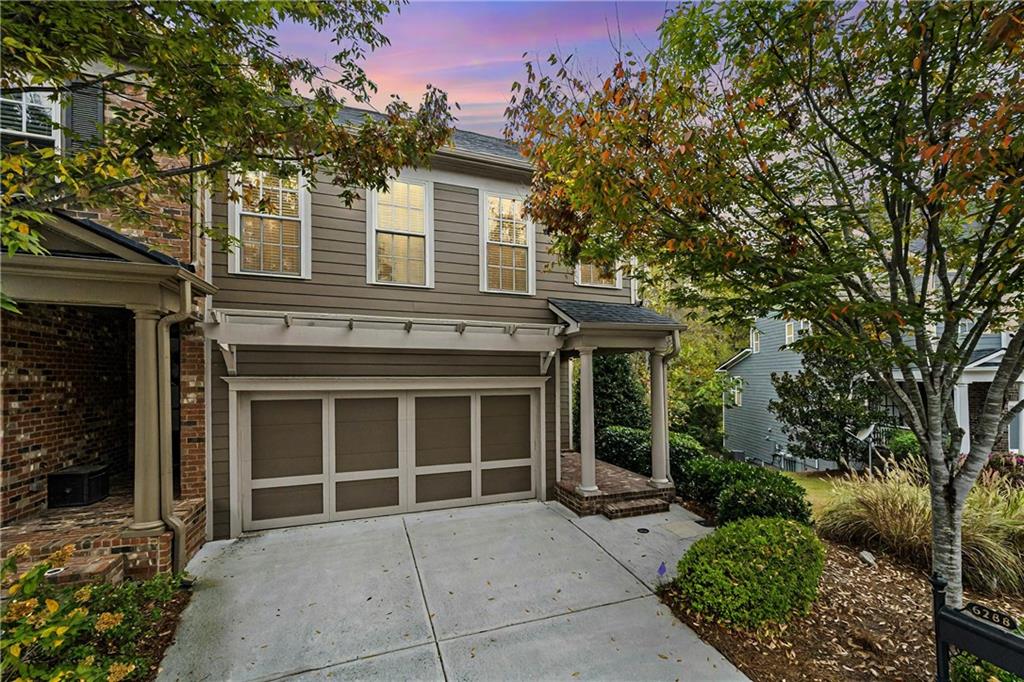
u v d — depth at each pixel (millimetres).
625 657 3293
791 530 4164
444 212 6848
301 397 6090
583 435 6617
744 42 3395
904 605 4008
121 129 3381
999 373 3354
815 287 3371
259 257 5812
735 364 16375
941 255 3424
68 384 5230
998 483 5719
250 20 3086
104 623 2637
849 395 9688
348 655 3322
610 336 6797
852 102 3305
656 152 3689
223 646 3406
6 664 2145
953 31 2777
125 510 4781
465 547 5281
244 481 5762
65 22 2604
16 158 2680
